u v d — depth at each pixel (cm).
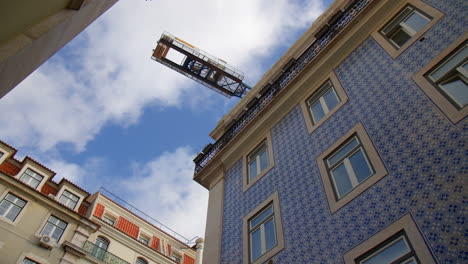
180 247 1994
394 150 550
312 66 863
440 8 645
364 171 579
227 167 976
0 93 382
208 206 922
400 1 750
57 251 1359
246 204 794
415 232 445
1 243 1237
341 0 971
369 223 507
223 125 1121
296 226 625
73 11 427
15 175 1477
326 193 611
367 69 716
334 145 664
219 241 791
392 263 447
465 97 511
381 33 747
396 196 499
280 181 741
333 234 548
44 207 1441
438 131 510
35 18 355
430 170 483
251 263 662
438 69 574
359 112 665
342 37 824
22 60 366
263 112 938
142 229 1872
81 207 1662
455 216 420
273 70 1057
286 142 806
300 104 844
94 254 1471
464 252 387
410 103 579
